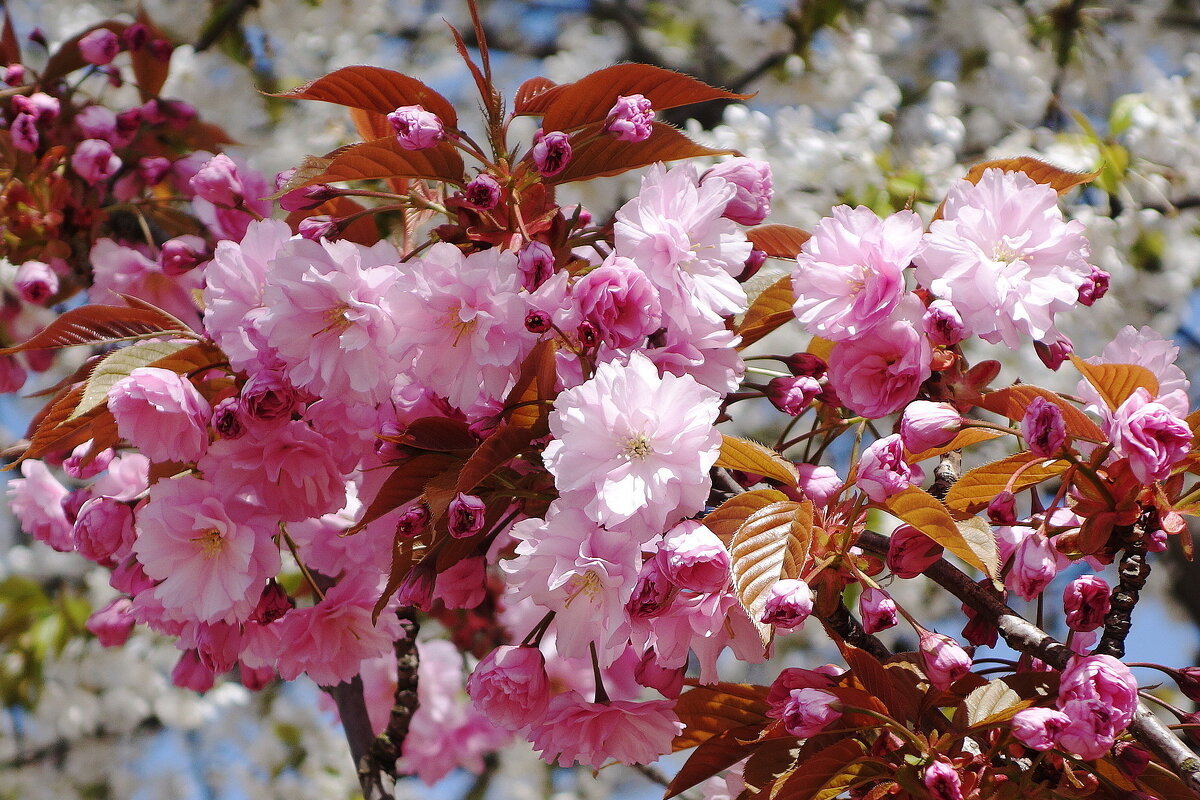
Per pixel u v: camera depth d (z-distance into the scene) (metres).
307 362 0.90
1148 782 0.87
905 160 1.69
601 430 0.86
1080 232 0.91
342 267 0.90
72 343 0.96
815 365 0.95
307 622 0.98
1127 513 0.88
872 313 0.90
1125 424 0.86
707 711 0.92
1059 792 0.87
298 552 1.00
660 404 0.86
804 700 0.86
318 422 0.93
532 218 0.94
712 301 0.90
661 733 0.91
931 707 0.88
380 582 0.99
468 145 0.95
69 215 1.23
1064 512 0.91
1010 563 0.91
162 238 1.28
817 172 1.60
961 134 1.72
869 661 0.87
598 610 0.87
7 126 1.25
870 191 1.60
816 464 0.97
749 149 1.61
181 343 0.94
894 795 0.87
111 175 1.23
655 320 0.89
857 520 0.89
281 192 0.93
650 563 0.85
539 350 0.89
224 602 0.92
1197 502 0.88
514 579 0.87
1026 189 0.91
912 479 0.92
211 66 1.84
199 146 1.33
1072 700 0.85
